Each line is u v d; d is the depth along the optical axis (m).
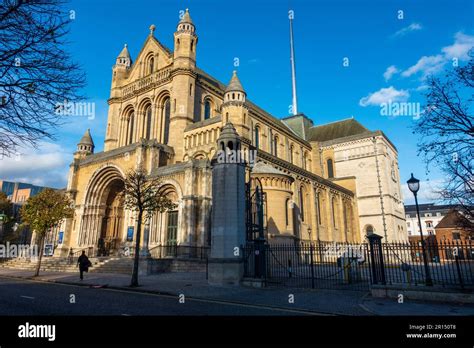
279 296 15.02
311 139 74.25
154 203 22.22
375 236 15.90
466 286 13.77
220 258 19.14
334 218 55.59
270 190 34.78
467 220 14.62
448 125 15.08
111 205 41.56
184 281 21.08
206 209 30.05
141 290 17.08
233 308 12.18
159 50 49.09
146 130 47.84
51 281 22.19
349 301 13.67
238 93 37.91
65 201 31.00
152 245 32.12
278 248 21.28
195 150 38.94
